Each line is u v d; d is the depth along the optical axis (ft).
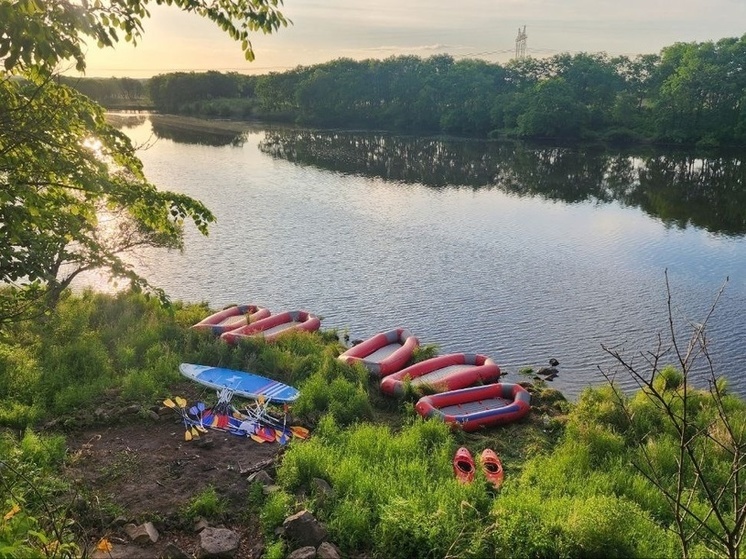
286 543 22.65
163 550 22.15
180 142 217.36
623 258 82.33
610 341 55.72
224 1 17.39
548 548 22.41
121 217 44.78
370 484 26.37
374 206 115.24
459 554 21.75
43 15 15.29
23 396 34.22
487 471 29.89
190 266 75.97
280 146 213.66
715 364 51.13
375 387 43.32
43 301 26.55
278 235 91.56
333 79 309.83
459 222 103.14
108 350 43.16
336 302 65.10
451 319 60.64
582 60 289.12
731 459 30.73
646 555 22.08
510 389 41.34
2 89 17.99
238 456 29.68
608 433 33.53
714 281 72.74
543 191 135.13
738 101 222.48
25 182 19.33
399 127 298.35
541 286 70.54
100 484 26.35
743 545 22.16
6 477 22.74
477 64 317.01
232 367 42.11
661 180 151.94
